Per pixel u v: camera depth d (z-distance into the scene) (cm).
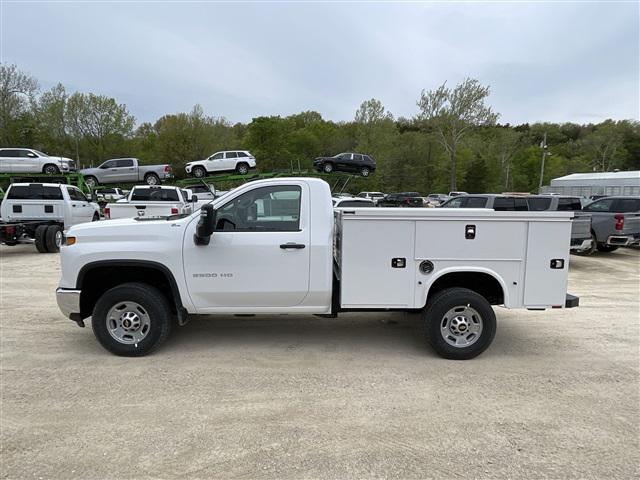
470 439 312
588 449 300
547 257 450
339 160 2953
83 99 5241
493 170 6738
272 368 436
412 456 290
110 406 355
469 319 460
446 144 5694
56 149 5316
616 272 1042
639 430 326
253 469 275
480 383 405
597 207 1344
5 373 418
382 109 6631
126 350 457
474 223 448
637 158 9250
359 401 368
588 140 8738
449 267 454
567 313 660
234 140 6781
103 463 279
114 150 5444
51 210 1327
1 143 4894
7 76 4969
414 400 370
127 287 455
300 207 462
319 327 573
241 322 592
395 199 3338
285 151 6844
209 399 369
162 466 277
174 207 1445
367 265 454
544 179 7856
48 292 774
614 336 548
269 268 455
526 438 313
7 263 1106
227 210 461
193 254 452
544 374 427
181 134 6056
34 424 326
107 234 457
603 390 394
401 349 493
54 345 496
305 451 295
